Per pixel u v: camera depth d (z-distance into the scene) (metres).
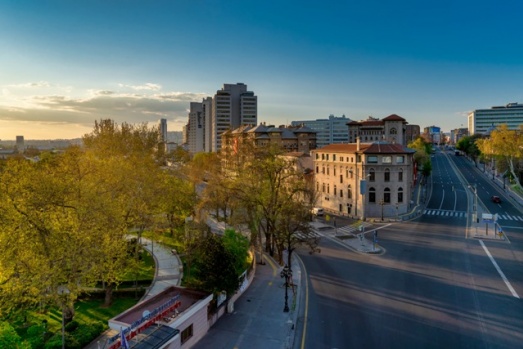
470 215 77.75
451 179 133.75
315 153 92.38
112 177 40.69
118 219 31.95
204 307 28.91
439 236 60.50
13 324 29.47
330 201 86.56
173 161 96.56
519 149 111.00
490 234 60.78
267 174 52.22
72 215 29.36
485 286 38.19
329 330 29.61
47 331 28.02
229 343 27.44
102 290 35.69
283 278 41.88
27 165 40.78
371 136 197.88
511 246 53.75
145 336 23.44
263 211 51.03
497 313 31.94
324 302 35.16
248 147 61.47
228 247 35.12
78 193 31.09
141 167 47.47
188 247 38.50
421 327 29.73
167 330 24.12
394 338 28.12
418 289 37.81
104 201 30.80
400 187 76.81
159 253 50.50
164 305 25.84
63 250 26.80
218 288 30.48
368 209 76.62
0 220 26.44
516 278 40.47
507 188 111.75
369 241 58.06
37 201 27.34
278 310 33.22
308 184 76.31
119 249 31.42
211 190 60.47
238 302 35.19
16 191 28.20
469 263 46.00
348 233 63.88
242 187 51.31
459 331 28.95
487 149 134.62
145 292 36.88
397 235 61.69
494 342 27.23
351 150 79.12
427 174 125.06
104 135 63.28
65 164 44.50
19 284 25.69
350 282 40.38
